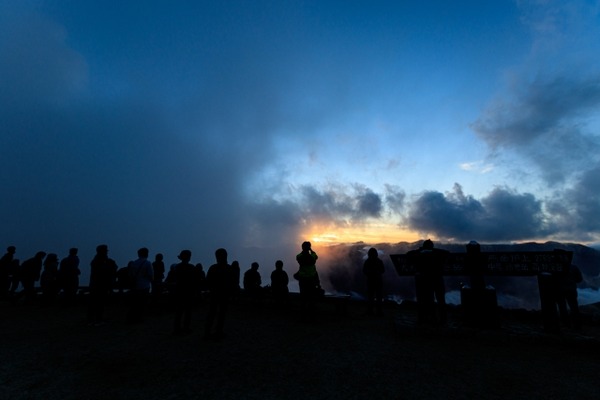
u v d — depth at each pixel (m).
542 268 7.66
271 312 10.91
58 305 11.72
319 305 13.04
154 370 4.91
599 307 11.16
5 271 11.83
